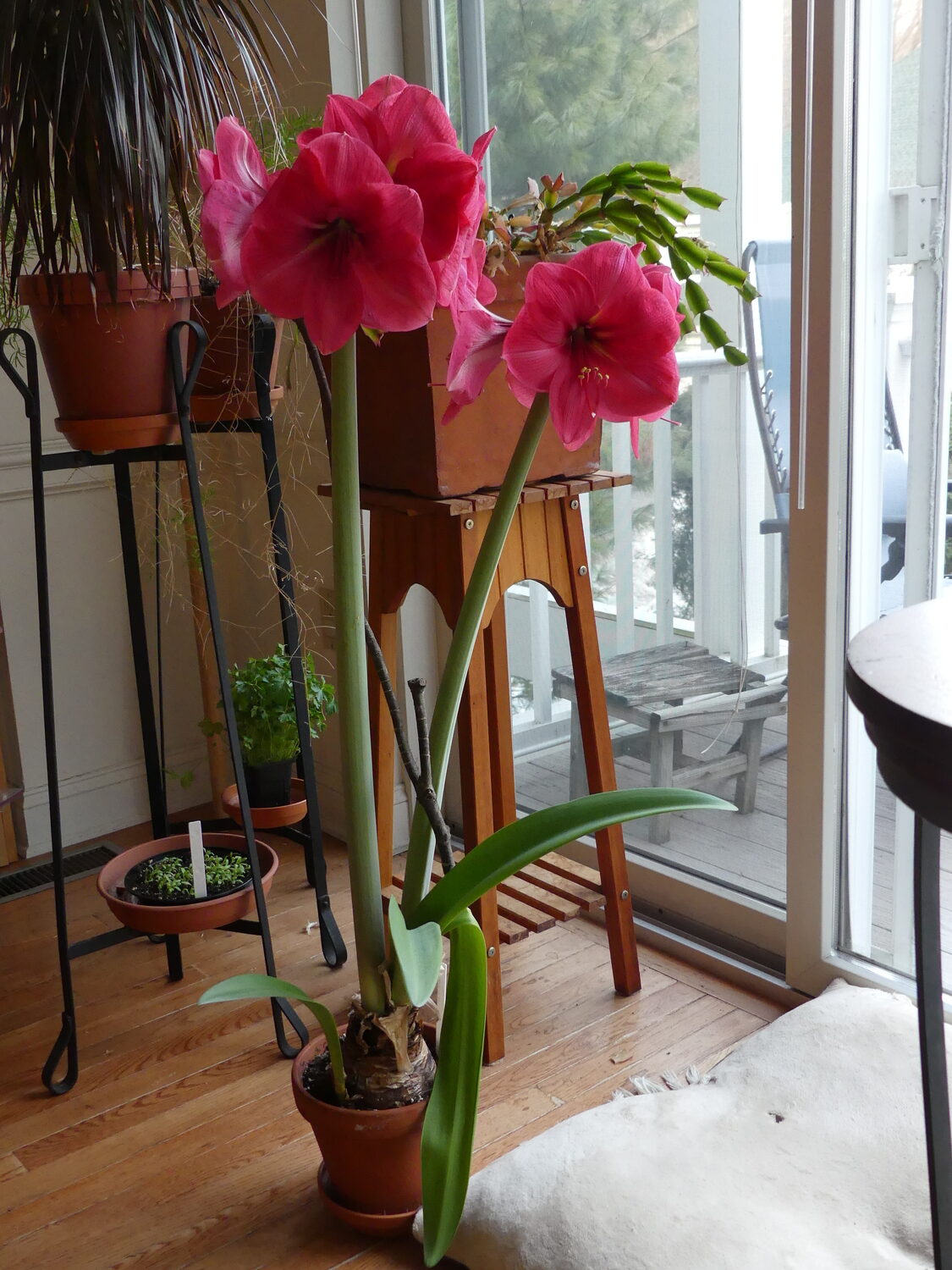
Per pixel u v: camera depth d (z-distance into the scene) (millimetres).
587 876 2191
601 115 2201
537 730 2650
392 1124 1531
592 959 2305
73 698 2932
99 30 1557
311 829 2264
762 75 1892
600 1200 1533
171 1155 1791
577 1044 2012
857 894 2049
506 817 2000
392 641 2107
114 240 1649
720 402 2088
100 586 2932
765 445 2023
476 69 2455
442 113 1128
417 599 2699
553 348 1213
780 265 1928
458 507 1770
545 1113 1826
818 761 1967
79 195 1613
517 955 2332
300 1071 1645
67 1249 1605
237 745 1920
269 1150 1796
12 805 2893
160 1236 1626
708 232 2049
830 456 1843
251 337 1945
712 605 2191
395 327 1108
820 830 1991
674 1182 1565
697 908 2312
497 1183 1589
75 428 1819
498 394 1815
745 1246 1453
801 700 1970
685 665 2266
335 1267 1565
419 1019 1635
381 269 1088
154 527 2920
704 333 1594
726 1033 2025
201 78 1708
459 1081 1402
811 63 1729
